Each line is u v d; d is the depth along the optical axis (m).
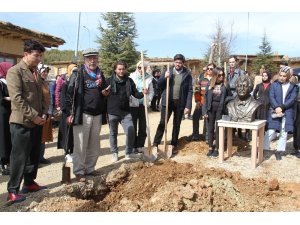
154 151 6.62
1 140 5.62
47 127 6.72
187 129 10.02
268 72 7.62
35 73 4.59
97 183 5.16
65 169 5.27
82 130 5.31
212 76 6.93
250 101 6.28
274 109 6.56
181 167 5.70
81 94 5.20
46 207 4.29
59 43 13.65
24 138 4.38
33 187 4.93
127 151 6.68
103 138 9.39
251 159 6.18
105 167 6.15
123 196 4.96
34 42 4.40
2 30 10.50
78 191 4.92
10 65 5.87
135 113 7.02
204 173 5.41
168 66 6.74
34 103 4.49
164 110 7.16
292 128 6.49
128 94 6.39
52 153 7.68
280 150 6.63
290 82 6.56
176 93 7.03
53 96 8.17
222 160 6.47
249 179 5.41
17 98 4.23
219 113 6.79
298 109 6.76
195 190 4.52
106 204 4.64
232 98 6.70
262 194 4.89
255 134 6.05
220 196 4.55
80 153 5.37
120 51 21.81
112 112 6.48
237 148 7.57
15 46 11.82
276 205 4.59
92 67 5.34
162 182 5.13
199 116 8.05
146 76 7.18
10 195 4.43
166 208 4.24
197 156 6.94
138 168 5.61
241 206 4.46
